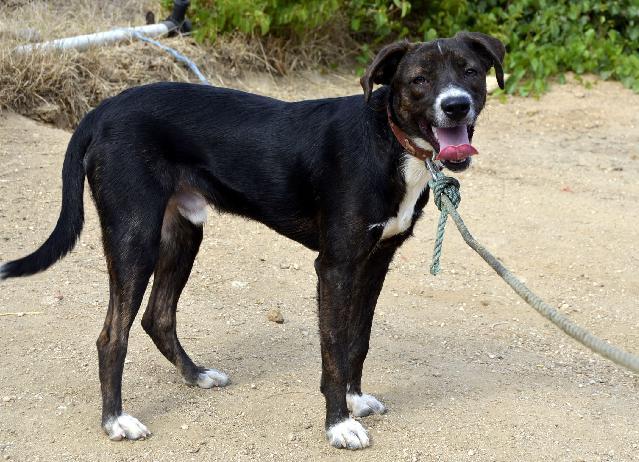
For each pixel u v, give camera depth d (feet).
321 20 31.91
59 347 16.31
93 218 21.84
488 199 24.97
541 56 34.09
